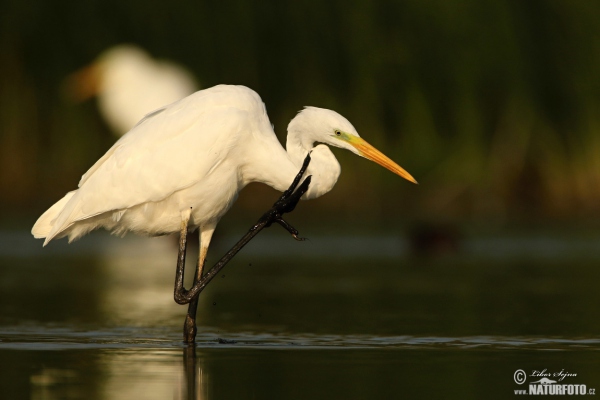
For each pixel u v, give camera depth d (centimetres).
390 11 1872
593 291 1232
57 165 1948
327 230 1955
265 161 944
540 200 1980
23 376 705
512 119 1911
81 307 1105
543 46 1869
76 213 916
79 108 1938
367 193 2003
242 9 1858
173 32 1852
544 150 1933
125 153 916
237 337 910
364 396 651
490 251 1700
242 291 1256
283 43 1873
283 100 1880
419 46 1873
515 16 1848
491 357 797
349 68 1881
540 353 814
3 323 984
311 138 980
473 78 1877
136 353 816
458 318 1022
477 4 1845
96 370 732
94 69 1762
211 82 1859
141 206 929
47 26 1864
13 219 1947
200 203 933
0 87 1908
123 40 1859
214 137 913
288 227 919
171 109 933
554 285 1294
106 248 1847
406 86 1895
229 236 1848
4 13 1862
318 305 1127
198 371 733
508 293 1217
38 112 1923
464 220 1981
